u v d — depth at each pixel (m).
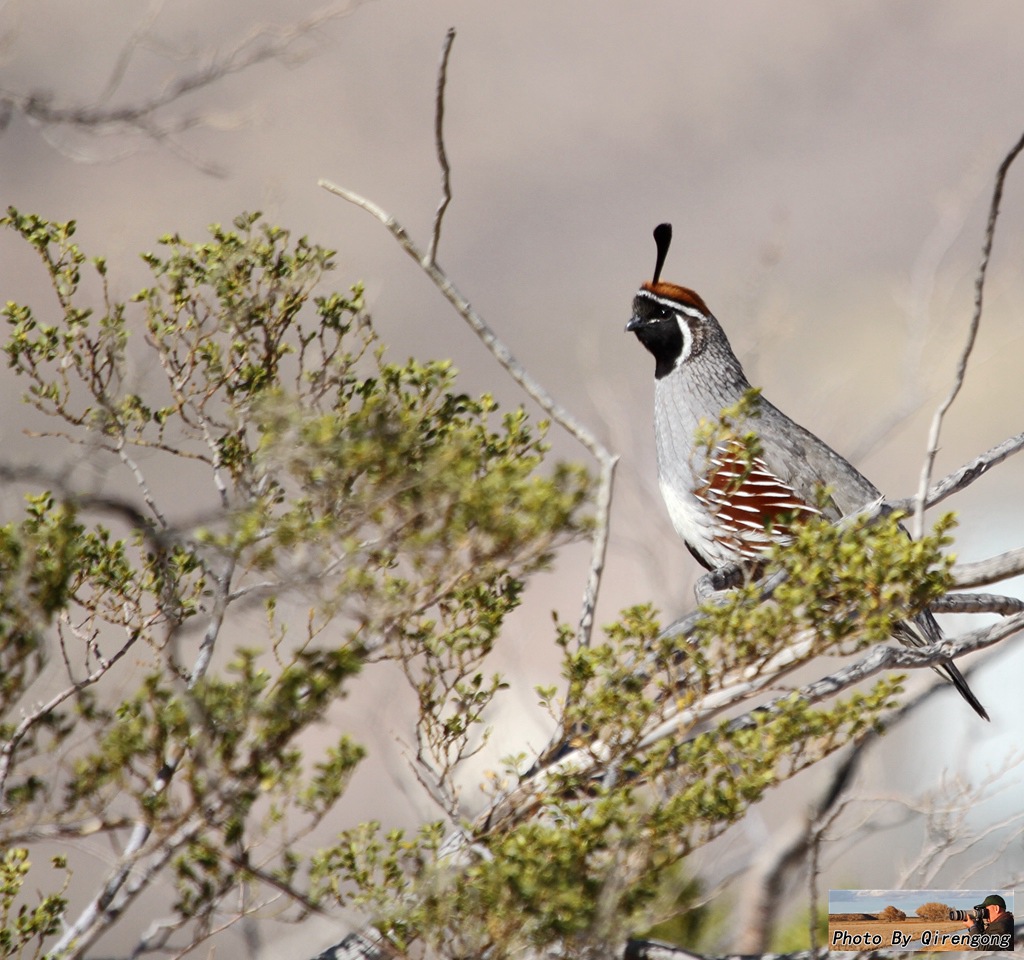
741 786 5.75
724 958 6.38
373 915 5.68
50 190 36.47
